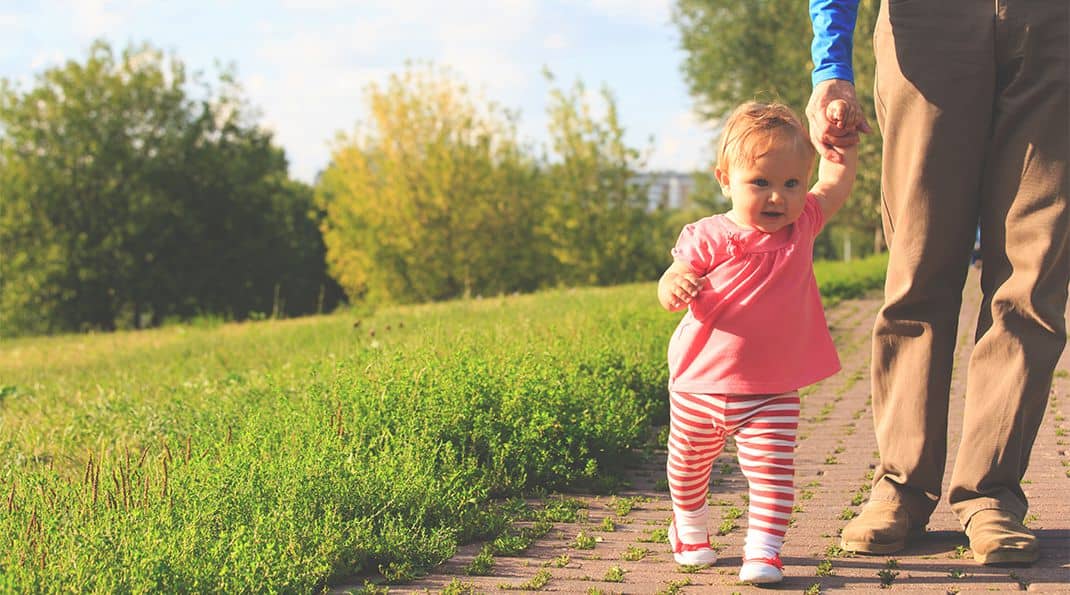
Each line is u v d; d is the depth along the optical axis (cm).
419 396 529
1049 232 335
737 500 446
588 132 3675
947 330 356
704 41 3878
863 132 344
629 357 696
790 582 323
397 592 340
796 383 321
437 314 1286
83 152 3741
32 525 339
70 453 558
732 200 328
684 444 334
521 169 3866
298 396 599
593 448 510
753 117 323
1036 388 337
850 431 599
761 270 322
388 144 3681
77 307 3791
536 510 447
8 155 3700
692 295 318
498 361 615
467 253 3741
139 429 609
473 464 476
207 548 343
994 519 330
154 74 3891
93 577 312
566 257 3684
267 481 408
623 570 352
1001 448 336
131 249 3812
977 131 343
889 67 355
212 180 3956
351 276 3847
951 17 342
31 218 3681
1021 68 335
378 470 424
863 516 354
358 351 730
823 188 343
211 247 3991
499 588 339
